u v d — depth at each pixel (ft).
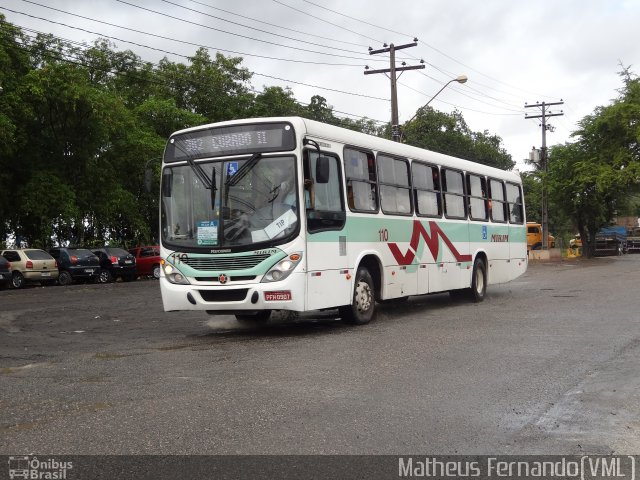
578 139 157.58
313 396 21.48
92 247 119.55
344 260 37.76
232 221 34.88
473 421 18.81
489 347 30.63
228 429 18.01
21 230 115.34
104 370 26.66
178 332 39.73
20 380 24.98
